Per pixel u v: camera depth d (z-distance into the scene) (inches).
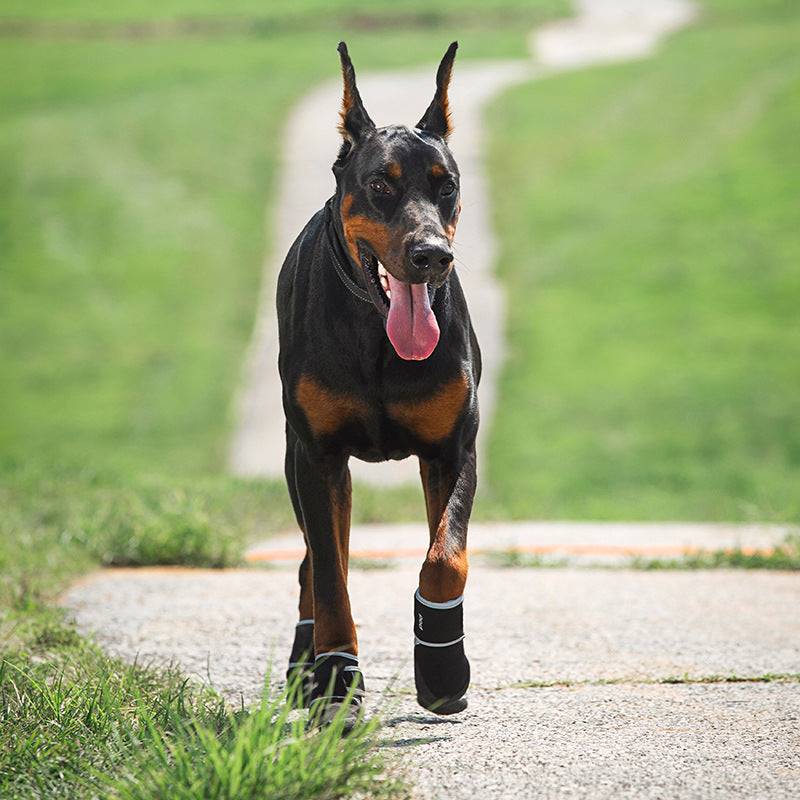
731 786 166.1
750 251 1018.7
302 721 162.6
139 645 243.0
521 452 708.7
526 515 508.7
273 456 714.8
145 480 511.8
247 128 1407.5
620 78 1568.7
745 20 2049.7
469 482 195.3
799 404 765.3
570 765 173.9
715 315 918.4
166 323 960.9
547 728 191.2
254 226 1146.0
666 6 2207.2
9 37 1971.0
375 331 189.0
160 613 272.1
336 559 191.8
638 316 920.9
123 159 1296.8
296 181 1244.5
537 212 1141.7
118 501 419.8
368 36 2001.7
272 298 1002.1
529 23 2084.2
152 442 744.3
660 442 716.0
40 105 1565.0
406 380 188.9
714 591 299.7
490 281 1004.6
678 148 1280.8
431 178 189.5
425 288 185.0
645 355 854.5
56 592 294.2
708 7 2175.2
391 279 186.7
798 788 165.5
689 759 176.6
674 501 611.2
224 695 209.9
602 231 1085.8
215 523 382.3
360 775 161.2
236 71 1704.0
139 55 1843.0
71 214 1155.3
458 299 197.9
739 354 848.3
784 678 218.4
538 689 213.8
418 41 1940.2
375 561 341.4
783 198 1113.4
